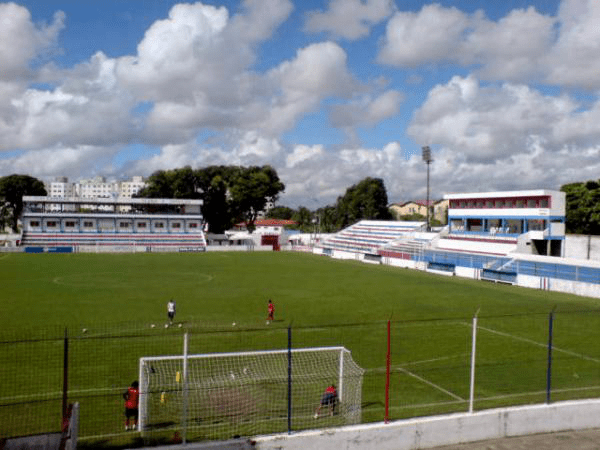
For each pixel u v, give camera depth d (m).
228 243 101.19
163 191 102.31
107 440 13.02
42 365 19.20
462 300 37.59
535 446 13.25
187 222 88.81
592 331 27.08
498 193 66.38
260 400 15.62
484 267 53.28
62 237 81.50
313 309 33.12
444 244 69.56
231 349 22.44
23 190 109.62
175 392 15.97
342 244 86.69
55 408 15.20
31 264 57.66
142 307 32.56
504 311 33.19
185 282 45.03
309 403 15.48
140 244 84.50
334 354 20.83
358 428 12.87
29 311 30.62
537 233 59.78
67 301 34.25
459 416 13.54
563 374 19.48
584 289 40.41
